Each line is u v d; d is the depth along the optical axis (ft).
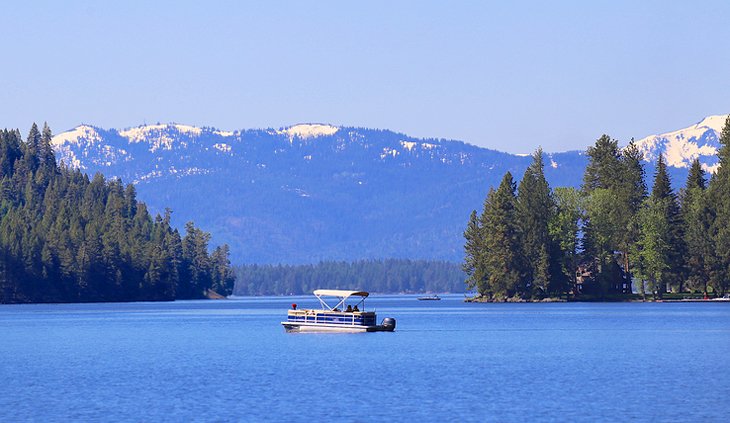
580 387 559.38
